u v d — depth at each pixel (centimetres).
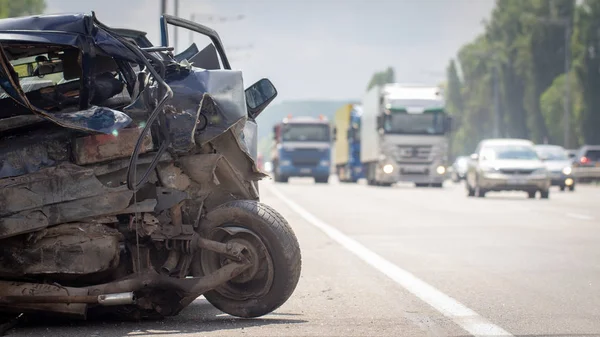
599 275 1377
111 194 888
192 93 923
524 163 4078
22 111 900
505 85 12938
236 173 977
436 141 5675
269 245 946
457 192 4912
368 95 6462
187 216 966
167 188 932
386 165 5672
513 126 12850
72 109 929
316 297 1160
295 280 952
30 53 928
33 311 895
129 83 956
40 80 939
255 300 956
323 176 6962
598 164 7019
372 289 1234
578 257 1625
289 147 6919
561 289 1227
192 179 953
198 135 927
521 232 2162
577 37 10769
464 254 1680
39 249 880
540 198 4112
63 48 927
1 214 860
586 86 10600
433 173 5681
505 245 1848
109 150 890
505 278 1345
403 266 1498
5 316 952
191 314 1016
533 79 11788
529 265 1505
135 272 923
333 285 1275
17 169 874
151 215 920
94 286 902
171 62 956
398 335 889
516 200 3891
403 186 6291
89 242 889
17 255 880
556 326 945
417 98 5725
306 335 884
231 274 934
